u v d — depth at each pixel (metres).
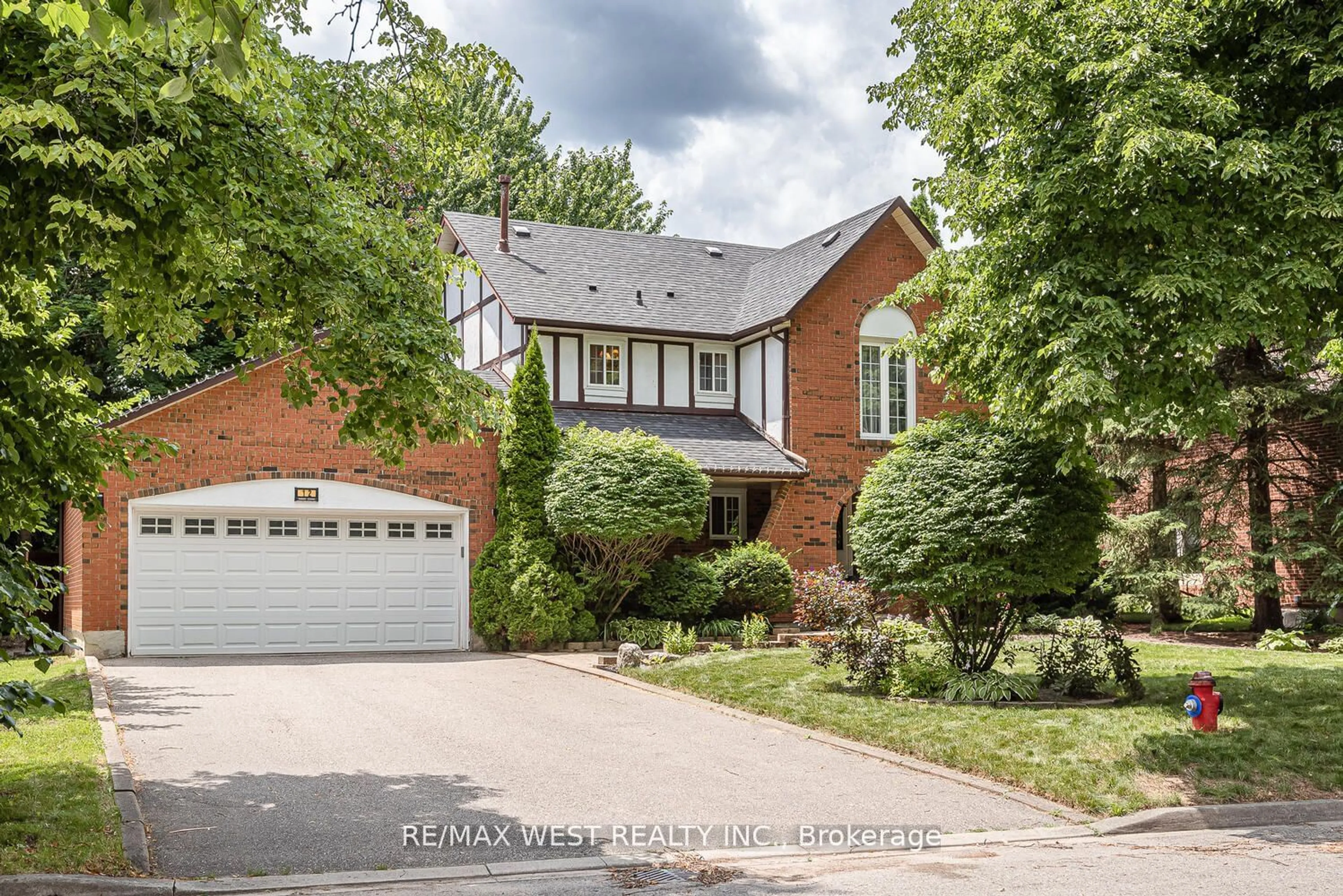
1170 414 11.70
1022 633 20.34
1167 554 21.61
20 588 6.80
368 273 8.49
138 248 7.19
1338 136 9.94
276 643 18.92
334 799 8.71
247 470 18.70
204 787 9.04
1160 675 14.19
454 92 9.53
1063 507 12.57
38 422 7.57
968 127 12.74
